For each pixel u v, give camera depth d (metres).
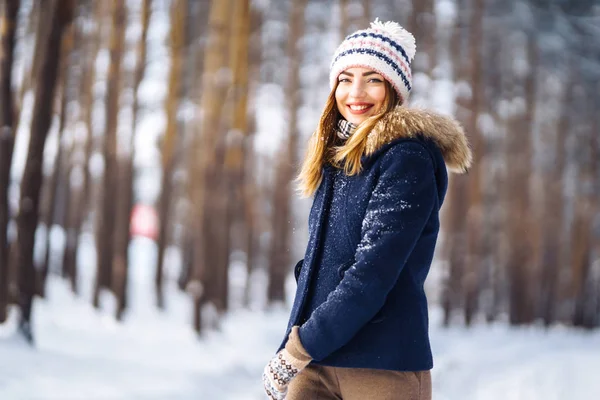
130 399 6.68
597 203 25.09
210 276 13.44
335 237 1.71
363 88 1.83
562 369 9.88
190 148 20.39
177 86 17.28
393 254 1.56
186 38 17.14
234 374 9.02
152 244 31.03
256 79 19.48
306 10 20.78
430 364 1.67
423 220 1.60
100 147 18.45
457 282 21.95
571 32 21.89
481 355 12.79
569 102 23.86
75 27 16.56
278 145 22.95
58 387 6.80
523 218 23.34
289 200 22.75
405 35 1.85
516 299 23.67
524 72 22.55
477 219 21.53
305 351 1.59
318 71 21.30
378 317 1.64
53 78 9.02
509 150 23.20
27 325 8.73
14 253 8.87
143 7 16.05
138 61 16.27
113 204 16.91
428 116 1.71
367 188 1.67
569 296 26.44
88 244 26.39
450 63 21.05
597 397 7.71
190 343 11.91
